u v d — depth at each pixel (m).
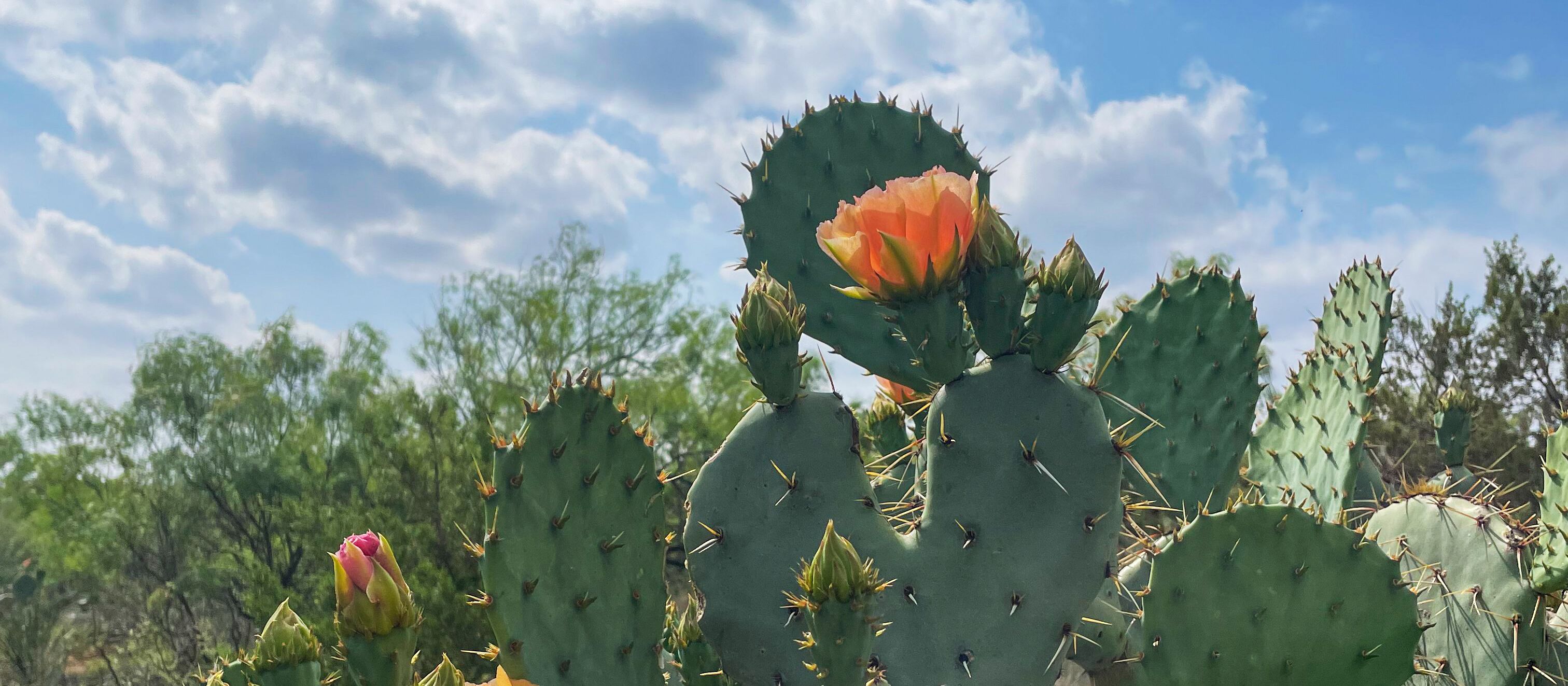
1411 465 10.38
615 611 1.98
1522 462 11.73
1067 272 1.71
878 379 2.95
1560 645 2.55
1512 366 12.50
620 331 19.02
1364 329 3.25
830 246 1.72
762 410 1.87
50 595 16.14
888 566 1.74
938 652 1.68
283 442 19.14
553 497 1.94
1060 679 2.39
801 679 1.72
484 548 1.85
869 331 2.61
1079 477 1.72
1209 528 2.07
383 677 1.59
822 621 1.32
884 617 1.71
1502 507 2.66
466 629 10.12
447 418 13.19
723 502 1.82
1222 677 2.02
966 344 1.96
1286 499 2.49
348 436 18.19
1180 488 2.87
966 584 1.71
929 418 1.79
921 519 1.80
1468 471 4.13
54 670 14.84
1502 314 12.80
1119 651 2.05
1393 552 2.73
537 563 1.90
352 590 1.57
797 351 1.81
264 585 12.55
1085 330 1.74
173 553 18.30
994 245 1.73
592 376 2.05
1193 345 3.00
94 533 19.39
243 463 17.55
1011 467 1.73
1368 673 2.09
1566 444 2.43
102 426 22.70
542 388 17.34
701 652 2.62
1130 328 3.04
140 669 16.20
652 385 18.31
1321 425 3.18
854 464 1.81
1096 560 1.71
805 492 1.79
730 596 1.79
